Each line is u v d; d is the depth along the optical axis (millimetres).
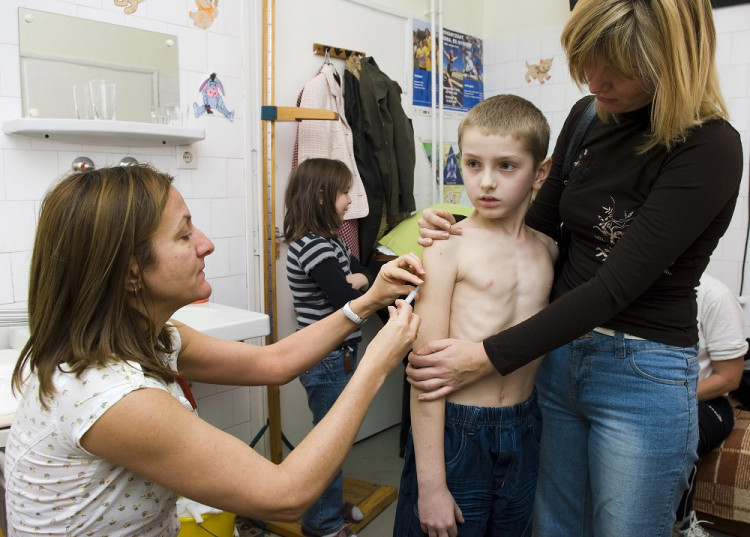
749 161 2627
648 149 952
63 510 798
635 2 836
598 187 1049
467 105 3408
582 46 884
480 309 1021
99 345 793
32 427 803
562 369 1161
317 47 2492
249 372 1106
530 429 1066
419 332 1016
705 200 900
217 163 2170
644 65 849
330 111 2217
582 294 926
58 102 1744
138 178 835
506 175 977
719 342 1972
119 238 788
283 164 2445
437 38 3131
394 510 2293
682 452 1060
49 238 803
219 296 2225
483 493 1038
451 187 3336
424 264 1021
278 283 2482
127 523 833
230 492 780
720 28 2646
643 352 1040
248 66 2227
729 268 2711
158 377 833
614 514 1101
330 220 2037
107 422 737
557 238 1290
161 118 1965
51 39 1718
